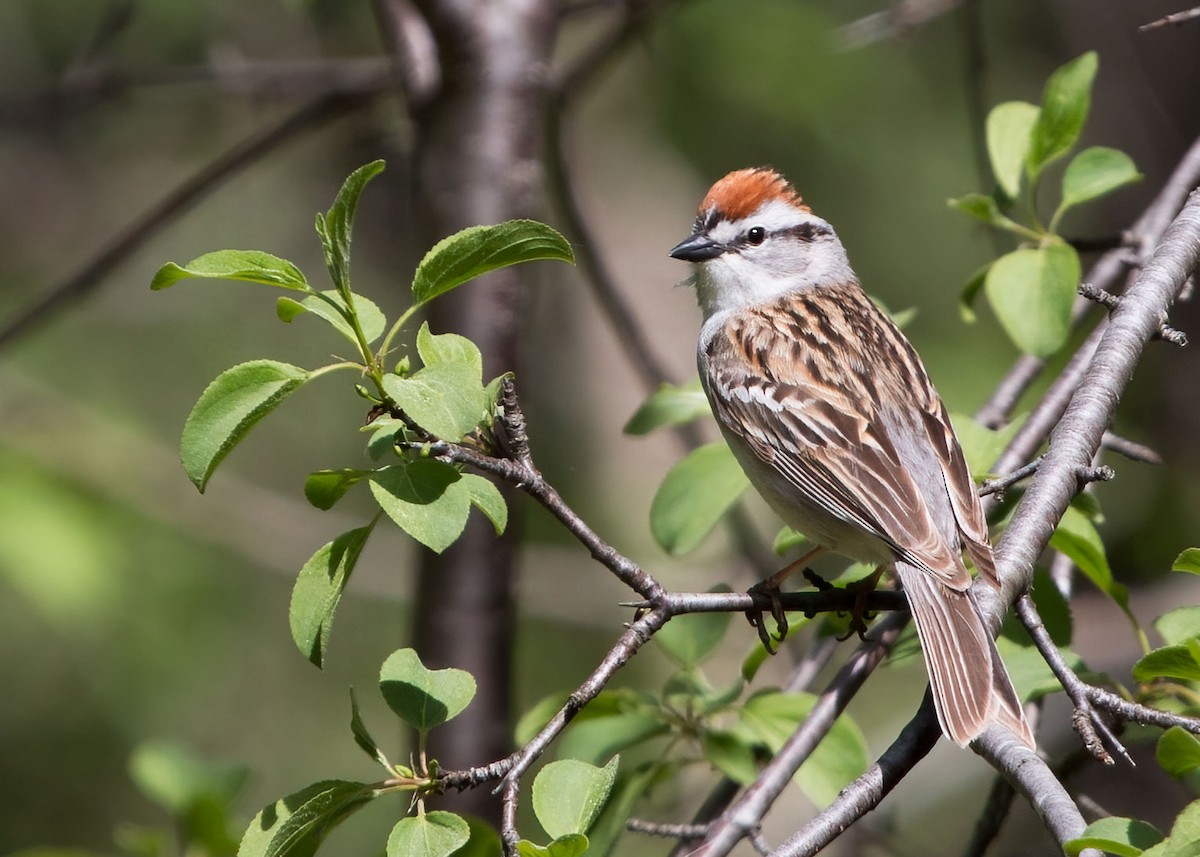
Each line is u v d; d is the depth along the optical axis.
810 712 6.88
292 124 11.61
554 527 13.96
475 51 9.96
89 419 13.03
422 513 4.93
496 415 5.39
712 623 7.86
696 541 7.57
